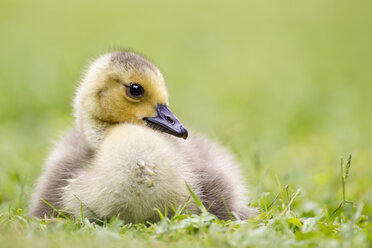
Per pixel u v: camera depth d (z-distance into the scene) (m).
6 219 8.98
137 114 10.37
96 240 7.68
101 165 9.20
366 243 7.84
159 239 7.97
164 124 10.23
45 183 10.12
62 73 22.78
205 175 9.91
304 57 32.31
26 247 7.04
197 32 35.00
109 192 9.05
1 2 40.53
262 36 36.34
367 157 15.75
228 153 11.74
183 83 25.50
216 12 41.34
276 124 20.36
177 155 9.54
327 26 39.25
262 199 10.52
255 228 8.53
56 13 38.97
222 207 9.81
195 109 21.25
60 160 10.27
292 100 23.50
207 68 28.59
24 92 21.55
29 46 29.92
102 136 10.38
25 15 37.72
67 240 7.58
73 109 11.12
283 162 15.62
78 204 9.35
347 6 43.34
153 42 32.41
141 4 42.62
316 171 14.38
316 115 22.19
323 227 8.55
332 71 29.56
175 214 8.95
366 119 21.25
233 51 32.38
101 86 10.35
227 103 23.08
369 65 30.91
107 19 38.09
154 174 9.03
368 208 10.75
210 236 7.78
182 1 44.06
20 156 15.78
